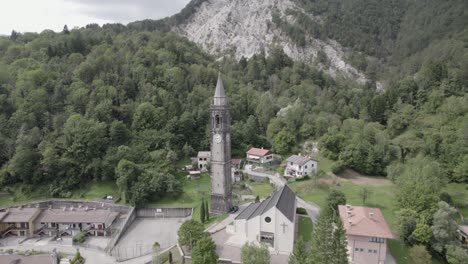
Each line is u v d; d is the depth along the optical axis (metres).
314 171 119.75
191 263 68.12
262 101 178.00
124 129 135.38
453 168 111.50
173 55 195.75
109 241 92.06
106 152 127.69
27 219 96.25
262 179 127.81
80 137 124.12
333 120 159.25
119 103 150.38
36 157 122.06
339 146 134.62
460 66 157.88
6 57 171.75
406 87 160.50
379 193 107.06
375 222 69.06
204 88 175.75
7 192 118.44
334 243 52.47
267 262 62.91
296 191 111.88
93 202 113.19
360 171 128.62
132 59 179.75
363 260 66.31
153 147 137.62
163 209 109.06
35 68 158.88
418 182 85.25
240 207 102.06
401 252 72.12
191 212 108.12
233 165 140.50
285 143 149.25
